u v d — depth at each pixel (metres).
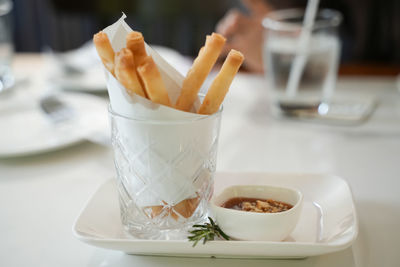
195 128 0.55
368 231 0.60
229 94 1.08
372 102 0.96
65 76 1.13
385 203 0.65
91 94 1.07
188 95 0.55
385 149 0.78
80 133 0.82
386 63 1.66
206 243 0.53
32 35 2.46
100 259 0.56
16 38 2.45
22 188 0.69
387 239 0.59
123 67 0.52
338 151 0.78
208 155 0.57
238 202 0.59
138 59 0.53
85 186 0.70
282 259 0.55
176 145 0.55
